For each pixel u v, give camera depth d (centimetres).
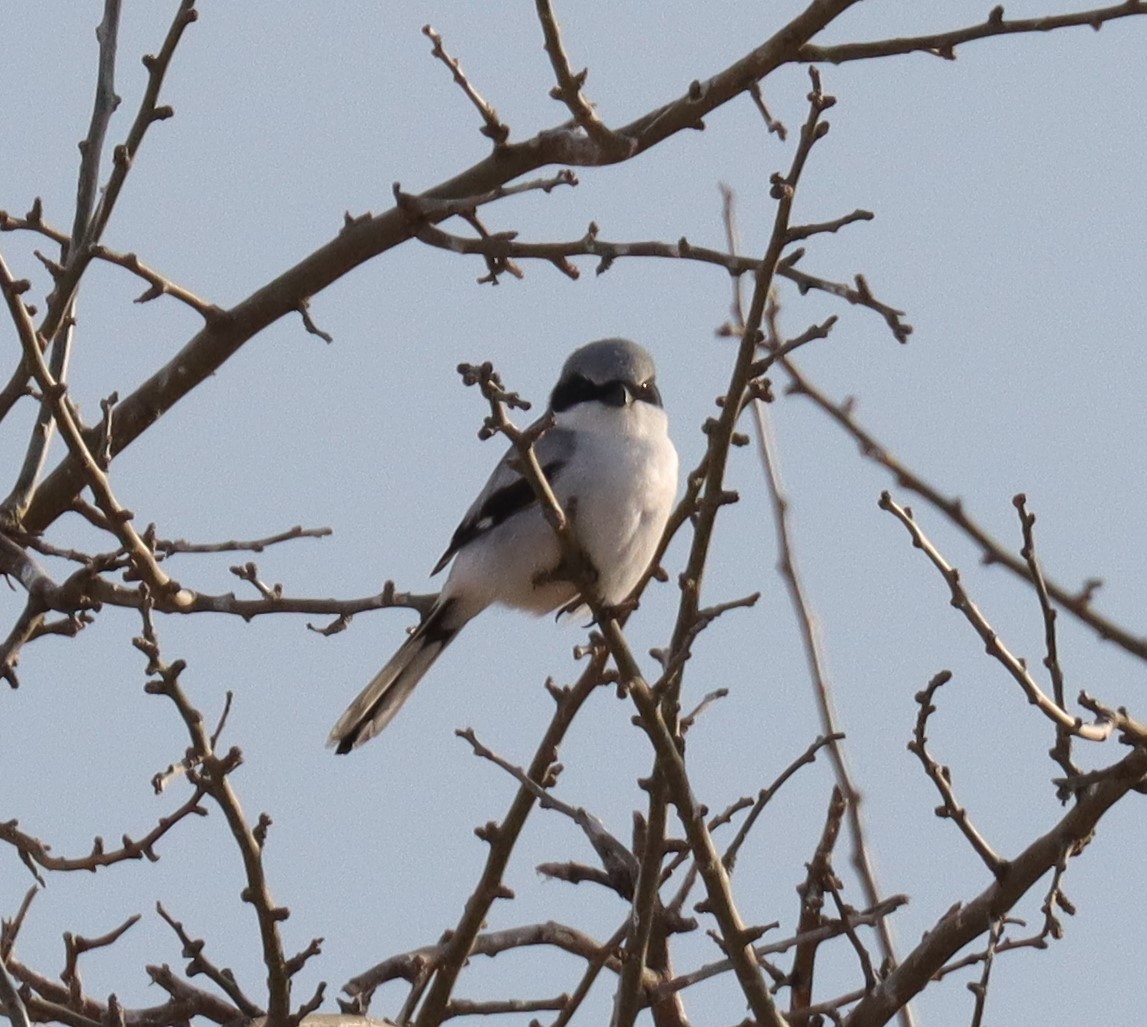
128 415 1205
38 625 1107
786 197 894
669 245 1088
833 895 928
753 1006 901
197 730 846
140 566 1023
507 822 1031
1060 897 884
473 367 828
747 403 898
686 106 1133
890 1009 926
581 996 980
